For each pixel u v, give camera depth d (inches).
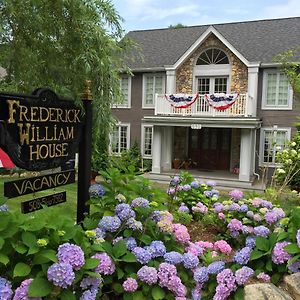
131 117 753.6
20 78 283.1
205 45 679.7
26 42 279.4
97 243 91.0
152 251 99.3
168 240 110.3
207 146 731.4
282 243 104.5
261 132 660.7
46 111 117.7
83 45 281.3
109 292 94.7
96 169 362.3
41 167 116.6
